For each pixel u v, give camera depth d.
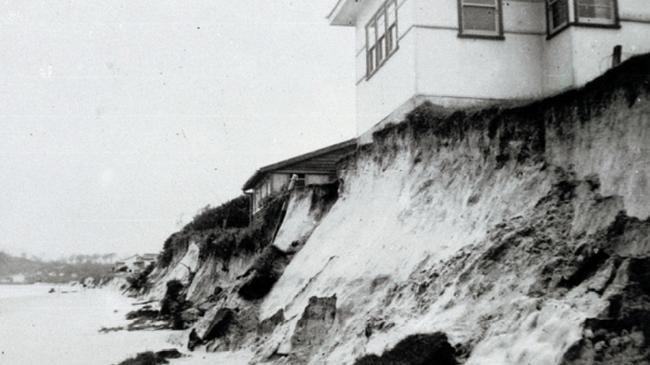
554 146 11.84
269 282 20.28
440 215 13.65
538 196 11.45
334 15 22.02
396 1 17.44
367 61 20.11
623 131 10.27
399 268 13.47
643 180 9.58
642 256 8.50
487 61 16.20
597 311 7.77
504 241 10.73
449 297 10.72
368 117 19.72
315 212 22.16
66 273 145.25
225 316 18.98
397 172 16.34
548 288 9.35
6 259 176.62
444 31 16.14
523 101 15.74
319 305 14.35
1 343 22.67
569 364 7.20
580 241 9.85
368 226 16.48
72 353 19.81
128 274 85.69
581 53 15.16
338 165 21.42
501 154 12.91
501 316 9.34
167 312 32.09
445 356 9.12
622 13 15.45
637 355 7.14
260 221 30.95
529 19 16.55
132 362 16.61
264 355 14.83
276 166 31.59
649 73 10.00
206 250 35.91
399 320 11.35
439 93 15.90
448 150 14.57
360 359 10.74
